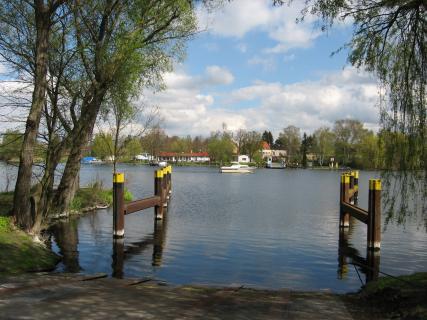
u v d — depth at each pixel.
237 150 131.00
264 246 15.36
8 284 8.21
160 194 20.89
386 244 15.77
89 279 9.39
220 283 10.57
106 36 14.06
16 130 15.32
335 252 14.62
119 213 15.86
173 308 7.02
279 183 55.59
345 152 114.62
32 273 10.08
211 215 23.50
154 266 12.24
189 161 144.62
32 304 6.76
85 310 6.54
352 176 27.38
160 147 119.81
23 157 12.30
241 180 62.12
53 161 13.83
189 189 43.09
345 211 18.86
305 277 11.42
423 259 13.65
